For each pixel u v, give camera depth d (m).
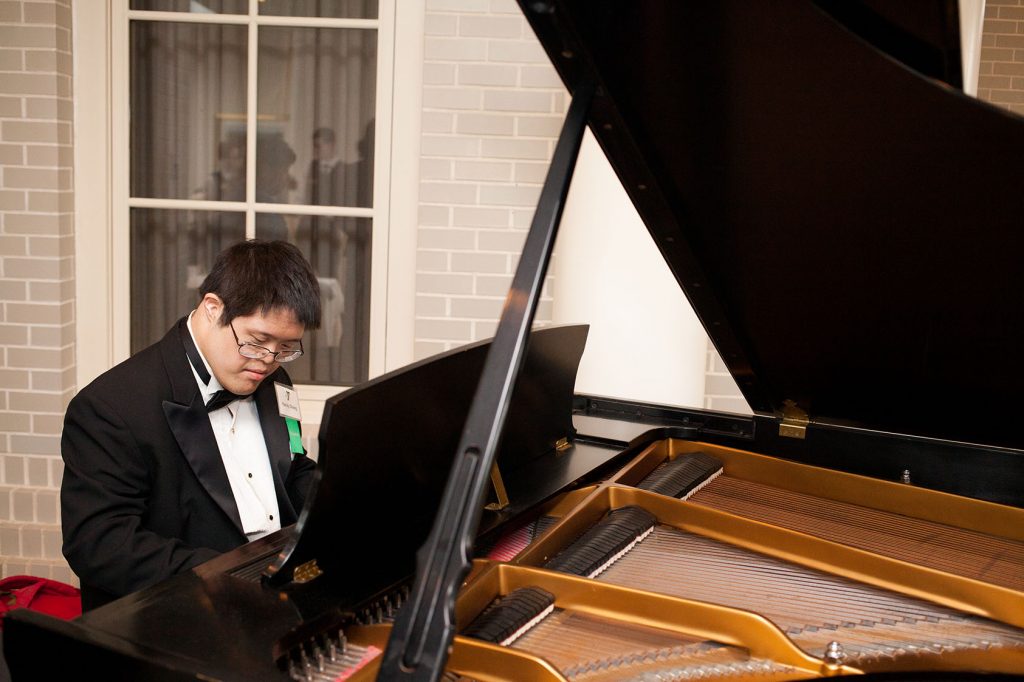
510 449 2.13
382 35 3.88
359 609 1.43
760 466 2.38
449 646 1.15
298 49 3.94
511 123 3.84
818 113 1.48
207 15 3.91
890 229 1.76
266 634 1.30
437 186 3.90
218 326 1.99
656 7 1.28
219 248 4.07
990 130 1.37
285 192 4.03
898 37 1.25
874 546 1.99
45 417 3.97
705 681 1.44
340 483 1.50
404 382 1.57
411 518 1.74
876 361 2.21
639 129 1.66
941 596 1.74
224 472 2.08
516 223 3.90
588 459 2.28
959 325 1.97
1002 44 3.92
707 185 1.79
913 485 2.25
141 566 1.86
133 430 1.99
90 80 3.90
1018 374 2.05
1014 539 2.10
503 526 1.86
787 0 1.21
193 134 4.00
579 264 3.43
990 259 1.74
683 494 2.22
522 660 1.30
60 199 3.87
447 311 3.97
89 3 3.86
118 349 4.09
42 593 2.86
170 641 1.27
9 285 3.89
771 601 1.75
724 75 1.44
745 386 2.49
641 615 1.54
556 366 2.22
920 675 1.60
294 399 2.26
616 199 3.37
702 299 2.19
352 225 4.05
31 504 3.94
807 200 1.75
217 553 1.92
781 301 2.12
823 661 1.47
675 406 2.65
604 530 1.92
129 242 4.04
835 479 2.28
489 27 3.79
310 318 2.01
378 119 3.94
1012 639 1.65
